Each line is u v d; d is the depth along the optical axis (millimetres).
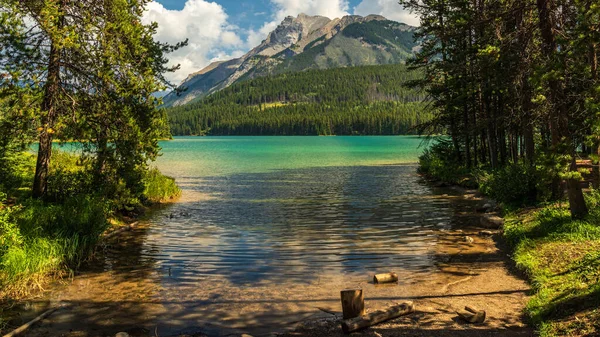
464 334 6281
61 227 11344
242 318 7184
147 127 15227
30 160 20453
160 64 18125
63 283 9148
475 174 25984
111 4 13578
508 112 20016
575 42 8930
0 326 6922
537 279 8227
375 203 20391
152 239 13367
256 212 18406
